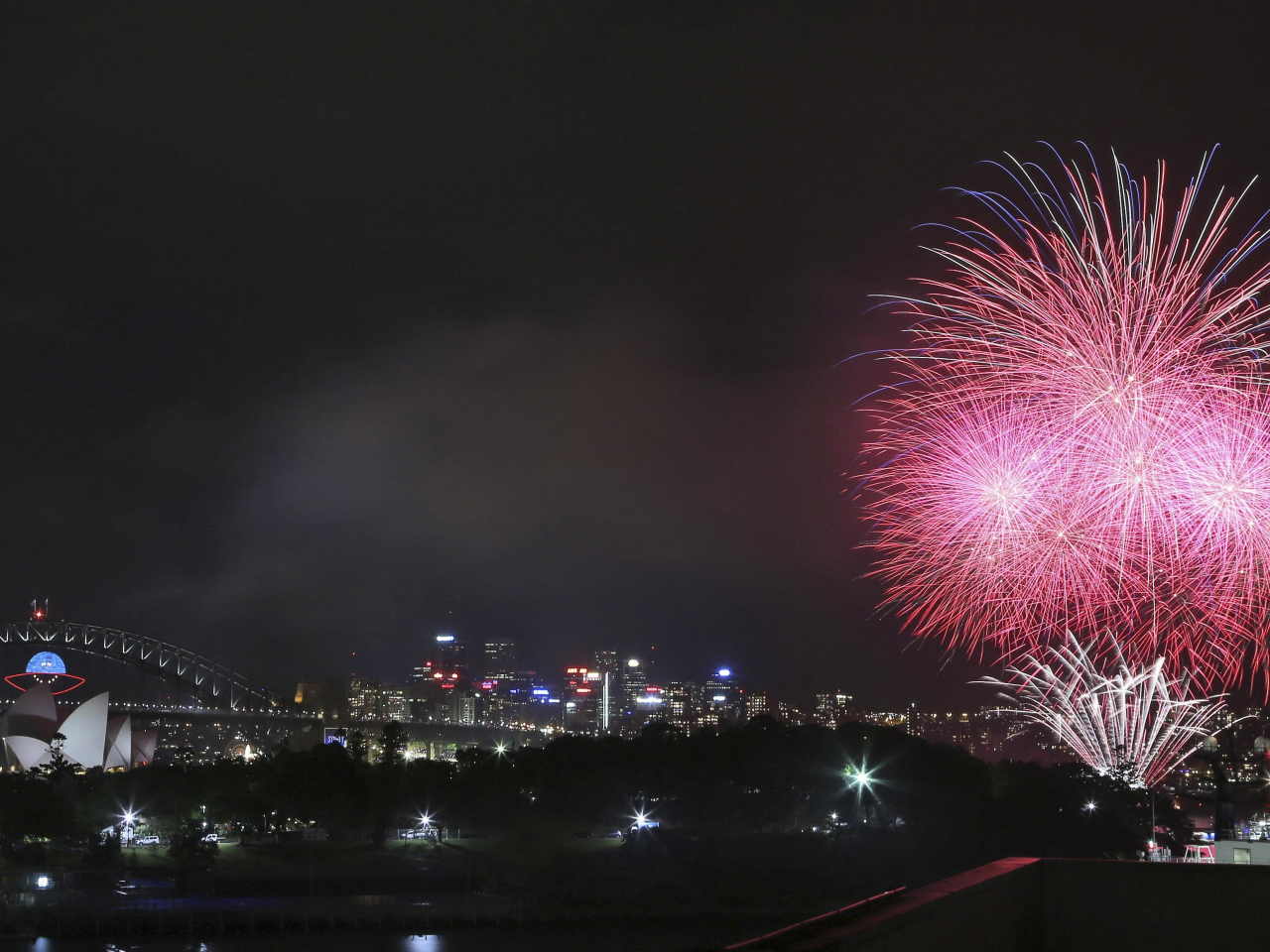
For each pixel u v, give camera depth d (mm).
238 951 121812
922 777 169375
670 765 179750
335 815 180625
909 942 17625
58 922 128375
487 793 190500
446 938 127125
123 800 180375
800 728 188500
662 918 133875
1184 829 154125
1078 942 23562
